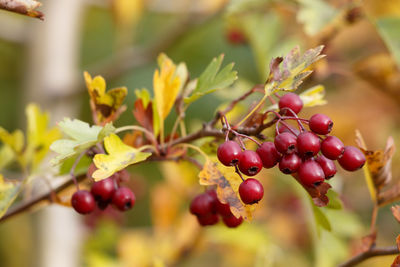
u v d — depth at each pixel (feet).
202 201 2.05
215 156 2.13
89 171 2.02
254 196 1.90
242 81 2.64
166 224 3.06
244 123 2.01
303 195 2.52
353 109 3.34
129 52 3.38
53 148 1.96
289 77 1.95
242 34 3.26
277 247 3.09
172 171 2.96
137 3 3.28
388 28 2.45
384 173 2.08
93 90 2.07
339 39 3.10
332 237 2.53
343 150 1.90
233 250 3.42
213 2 3.13
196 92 2.08
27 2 1.87
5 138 2.24
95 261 3.10
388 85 2.57
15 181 2.13
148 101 2.13
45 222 3.30
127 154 1.99
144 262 3.00
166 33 3.28
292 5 2.64
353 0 2.47
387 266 3.00
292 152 1.90
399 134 3.31
